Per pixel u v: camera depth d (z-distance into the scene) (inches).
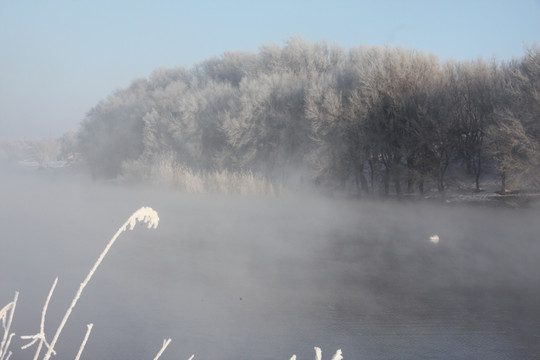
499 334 346.9
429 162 1013.2
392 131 1067.9
